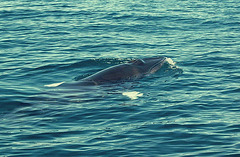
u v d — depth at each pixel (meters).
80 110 23.73
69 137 20.33
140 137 20.22
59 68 31.42
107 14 52.00
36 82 28.55
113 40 39.97
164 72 30.44
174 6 58.03
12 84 28.02
